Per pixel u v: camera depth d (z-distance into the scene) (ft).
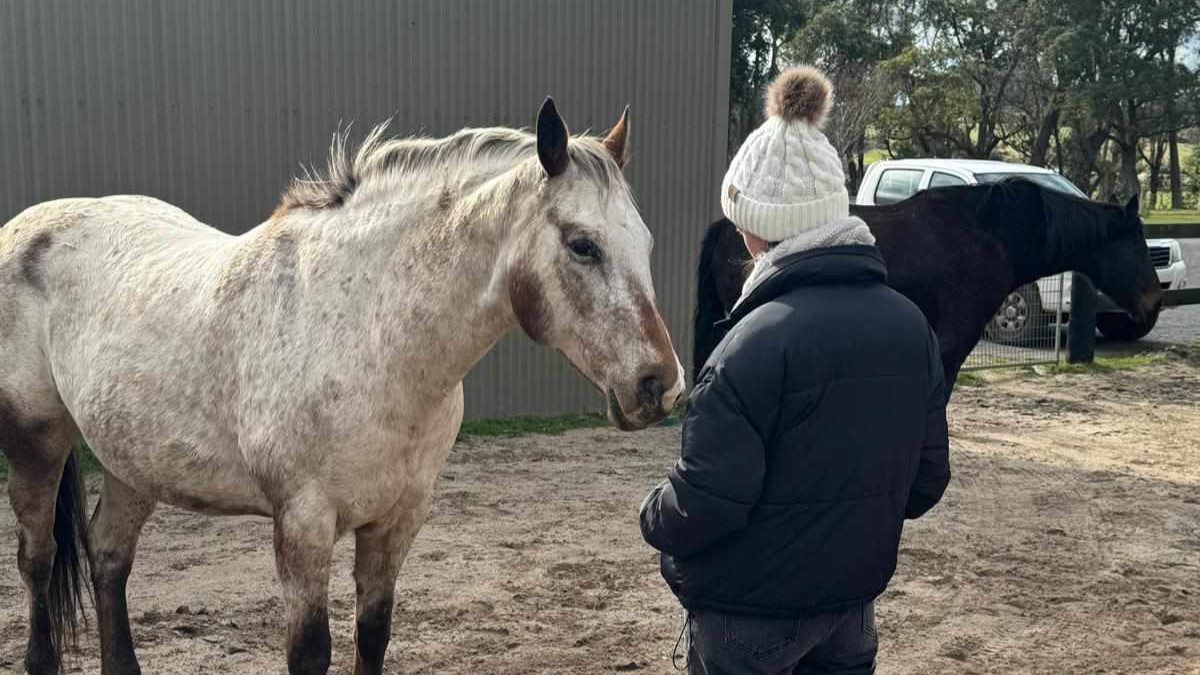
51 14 21.49
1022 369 34.27
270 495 9.45
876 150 137.59
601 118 26.48
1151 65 116.57
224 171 23.32
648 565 16.58
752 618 7.07
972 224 21.42
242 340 9.60
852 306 6.83
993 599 15.61
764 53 89.35
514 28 25.32
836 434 6.76
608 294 8.00
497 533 17.93
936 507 20.24
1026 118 128.16
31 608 11.83
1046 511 20.18
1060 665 13.43
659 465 22.70
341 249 9.45
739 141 87.40
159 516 18.35
